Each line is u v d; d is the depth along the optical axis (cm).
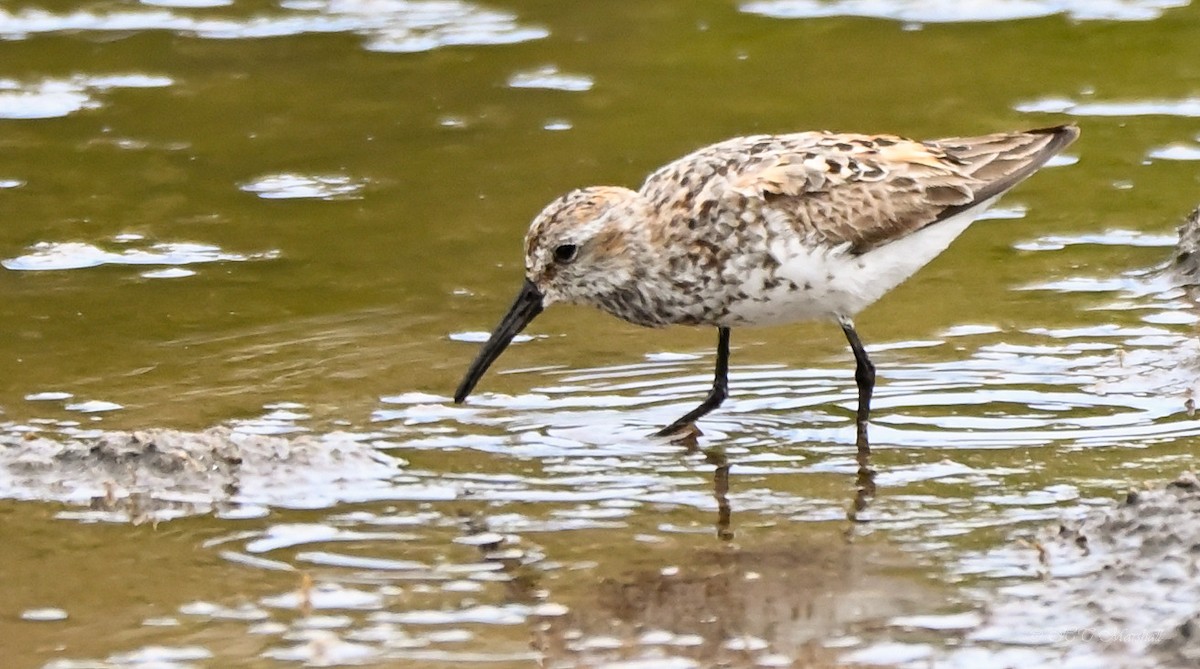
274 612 1273
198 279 1956
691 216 1612
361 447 1542
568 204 1631
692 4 2752
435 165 2250
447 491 1480
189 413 1636
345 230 2083
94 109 2428
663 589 1296
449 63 2567
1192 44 2531
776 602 1270
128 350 1780
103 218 2108
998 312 1841
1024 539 1348
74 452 1521
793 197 1614
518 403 1670
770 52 2575
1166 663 1155
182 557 1365
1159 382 1656
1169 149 2216
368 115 2406
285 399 1669
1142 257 1958
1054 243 2006
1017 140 1755
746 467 1525
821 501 1446
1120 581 1252
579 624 1246
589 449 1570
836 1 2752
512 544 1379
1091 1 2702
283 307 1889
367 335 1820
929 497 1444
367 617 1262
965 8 2703
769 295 1631
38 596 1302
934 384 1686
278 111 2423
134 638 1236
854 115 2339
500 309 1883
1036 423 1588
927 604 1255
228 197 2170
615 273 1633
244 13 2764
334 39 2667
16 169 2242
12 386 1692
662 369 1753
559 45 2625
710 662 1188
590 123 2353
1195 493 1312
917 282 1927
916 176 1673
